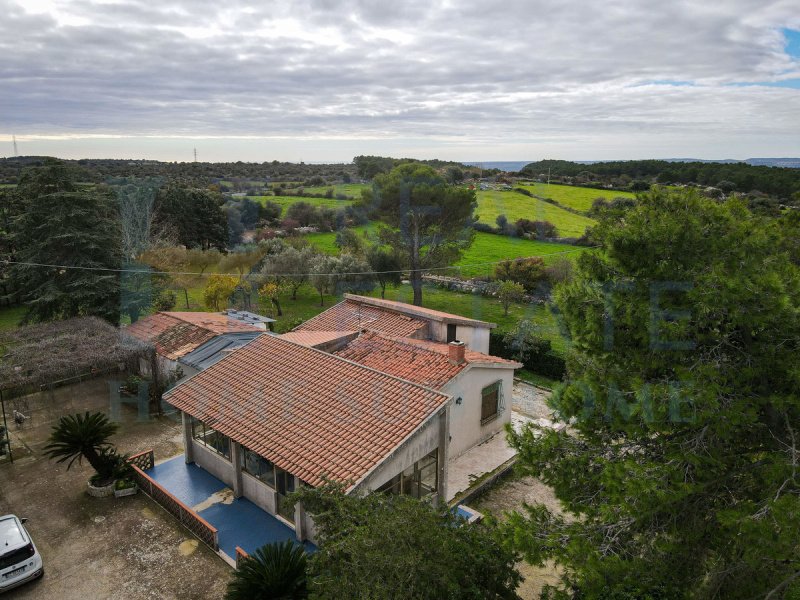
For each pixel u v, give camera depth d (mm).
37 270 24391
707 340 8086
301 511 11586
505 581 8750
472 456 15789
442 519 8734
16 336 18984
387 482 11078
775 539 6336
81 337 18797
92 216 25047
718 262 7648
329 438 11820
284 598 8859
